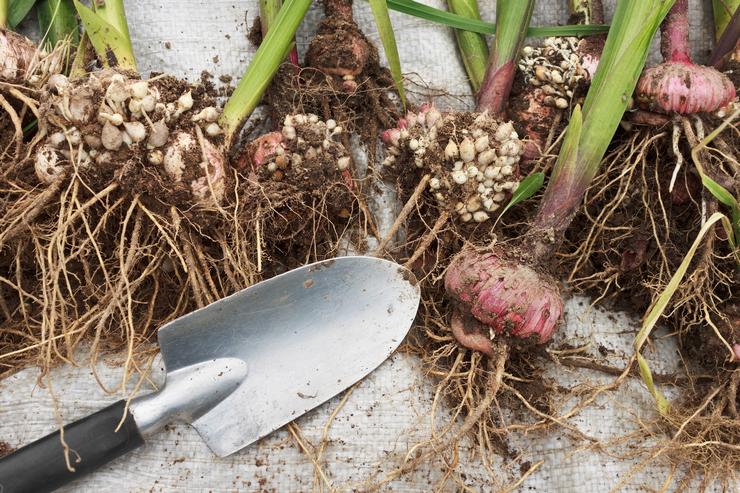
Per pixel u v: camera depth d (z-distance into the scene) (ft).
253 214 1.72
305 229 1.81
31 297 1.68
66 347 1.72
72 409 1.71
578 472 1.76
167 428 1.73
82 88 1.57
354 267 1.76
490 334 1.71
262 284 1.72
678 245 1.85
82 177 1.61
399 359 1.82
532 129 1.89
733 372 1.76
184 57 1.95
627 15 1.69
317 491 1.70
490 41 2.03
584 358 1.86
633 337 1.91
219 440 1.70
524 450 1.80
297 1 1.73
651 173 1.84
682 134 1.77
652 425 1.79
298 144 1.73
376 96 1.89
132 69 1.68
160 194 1.63
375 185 1.92
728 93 1.74
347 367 1.76
